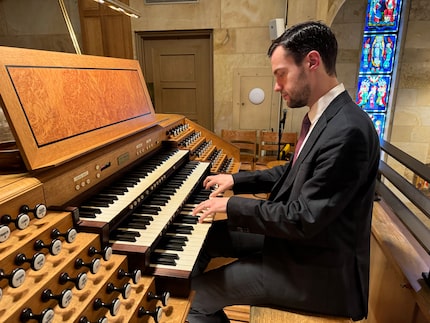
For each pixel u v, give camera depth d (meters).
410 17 3.74
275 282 1.19
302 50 1.07
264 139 3.96
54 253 0.77
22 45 4.17
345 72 3.94
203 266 1.60
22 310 0.64
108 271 0.89
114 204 1.10
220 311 1.53
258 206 1.13
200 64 4.17
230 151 2.90
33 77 0.99
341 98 1.11
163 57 4.20
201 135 2.82
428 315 1.02
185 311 0.99
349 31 3.77
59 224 0.86
